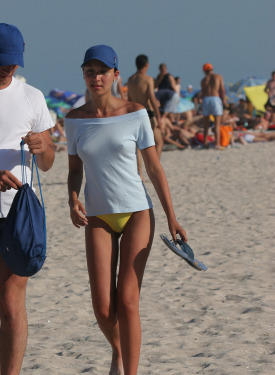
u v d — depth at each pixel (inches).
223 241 888.9
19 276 418.0
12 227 399.9
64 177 1610.5
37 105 434.3
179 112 2805.1
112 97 449.4
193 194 1300.4
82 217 448.5
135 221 443.5
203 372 472.7
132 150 443.5
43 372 478.6
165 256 821.9
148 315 606.5
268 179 1459.2
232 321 581.9
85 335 561.0
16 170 425.7
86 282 720.3
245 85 3745.1
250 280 704.4
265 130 2659.9
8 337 420.5
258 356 499.5
